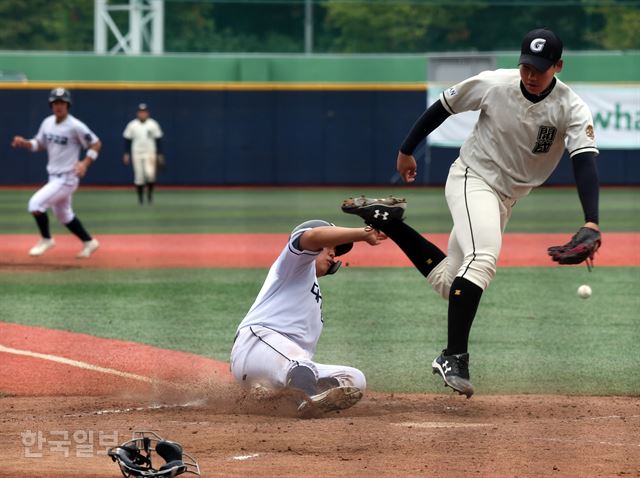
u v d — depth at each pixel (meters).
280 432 15.39
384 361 22.78
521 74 16.69
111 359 22.45
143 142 72.25
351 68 91.44
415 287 34.84
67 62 90.12
